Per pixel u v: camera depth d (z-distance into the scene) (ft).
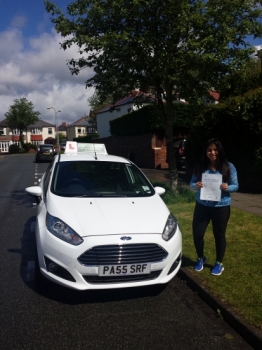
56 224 14.39
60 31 28.43
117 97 31.96
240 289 14.17
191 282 15.58
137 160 76.69
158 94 31.42
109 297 14.80
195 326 12.55
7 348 11.20
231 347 11.30
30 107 246.27
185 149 49.39
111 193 17.71
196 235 16.08
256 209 28.09
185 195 31.60
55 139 309.22
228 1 25.81
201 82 28.45
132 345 11.39
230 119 37.65
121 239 13.65
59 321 12.87
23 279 16.58
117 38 25.63
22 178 59.82
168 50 26.86
